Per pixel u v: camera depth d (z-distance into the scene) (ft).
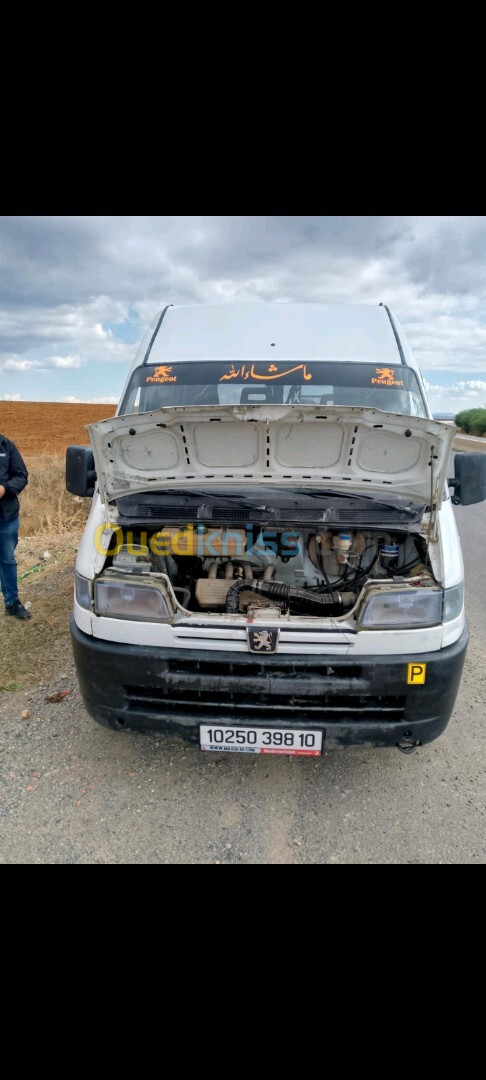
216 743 8.27
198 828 8.36
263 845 8.07
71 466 10.34
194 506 8.81
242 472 8.55
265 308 12.73
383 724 8.08
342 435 8.08
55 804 8.80
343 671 8.06
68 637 14.58
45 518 27.14
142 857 7.82
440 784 9.45
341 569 9.83
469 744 10.60
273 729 8.09
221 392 11.20
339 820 8.57
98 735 10.59
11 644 14.14
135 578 8.25
